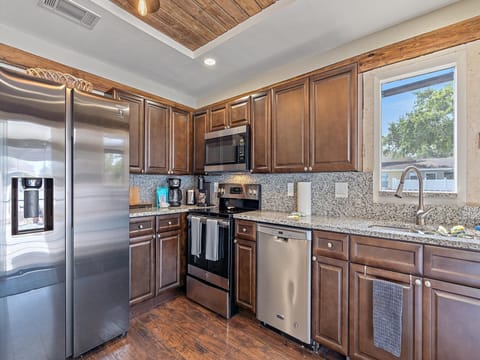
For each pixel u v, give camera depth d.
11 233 1.41
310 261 1.79
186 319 2.23
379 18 1.78
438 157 1.75
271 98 2.41
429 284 1.33
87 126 1.72
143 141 2.64
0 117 1.37
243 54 2.29
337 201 2.24
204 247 2.49
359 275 1.58
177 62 2.44
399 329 1.40
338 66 2.02
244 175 2.98
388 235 1.46
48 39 2.04
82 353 1.70
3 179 1.37
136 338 1.93
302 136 2.19
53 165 1.56
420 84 1.82
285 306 1.91
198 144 3.13
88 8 1.68
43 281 1.52
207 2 1.71
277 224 2.00
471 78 1.57
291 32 1.95
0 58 1.87
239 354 1.76
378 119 1.98
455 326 1.26
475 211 1.59
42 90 1.52
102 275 1.80
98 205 1.78
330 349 1.79
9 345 1.40
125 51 2.24
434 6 1.66
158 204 3.01
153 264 2.41
